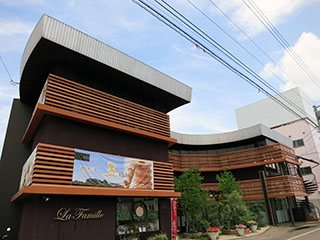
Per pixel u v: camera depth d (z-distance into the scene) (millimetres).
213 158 27016
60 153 10609
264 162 24797
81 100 11953
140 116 14727
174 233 14297
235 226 19078
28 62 12117
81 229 10633
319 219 27766
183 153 27094
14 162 14367
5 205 13414
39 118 11266
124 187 12500
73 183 10539
